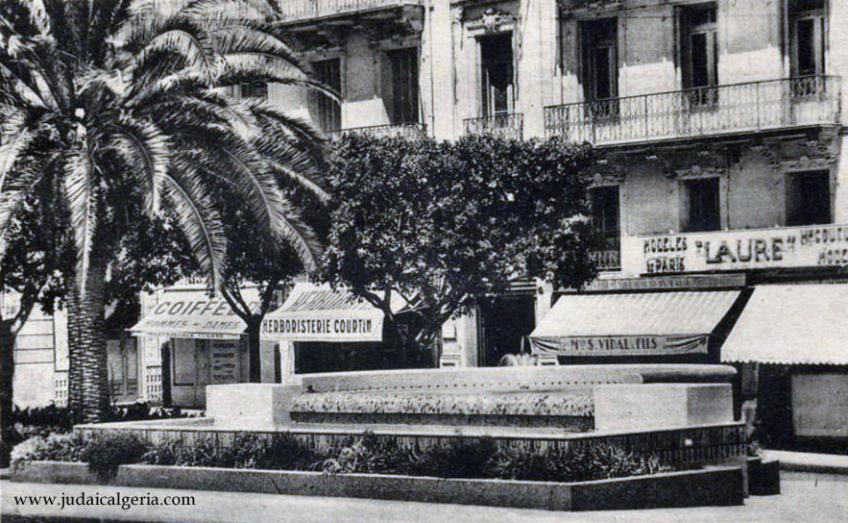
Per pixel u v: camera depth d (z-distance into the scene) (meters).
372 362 38.34
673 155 33.66
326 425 20.88
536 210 29.61
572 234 29.94
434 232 29.34
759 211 32.50
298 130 27.16
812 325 28.95
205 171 25.23
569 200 30.11
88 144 23.28
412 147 30.05
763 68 32.28
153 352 44.06
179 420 21.97
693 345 30.16
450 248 29.27
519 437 16.75
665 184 33.88
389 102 38.94
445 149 29.88
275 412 21.30
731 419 18.92
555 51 35.53
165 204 27.00
